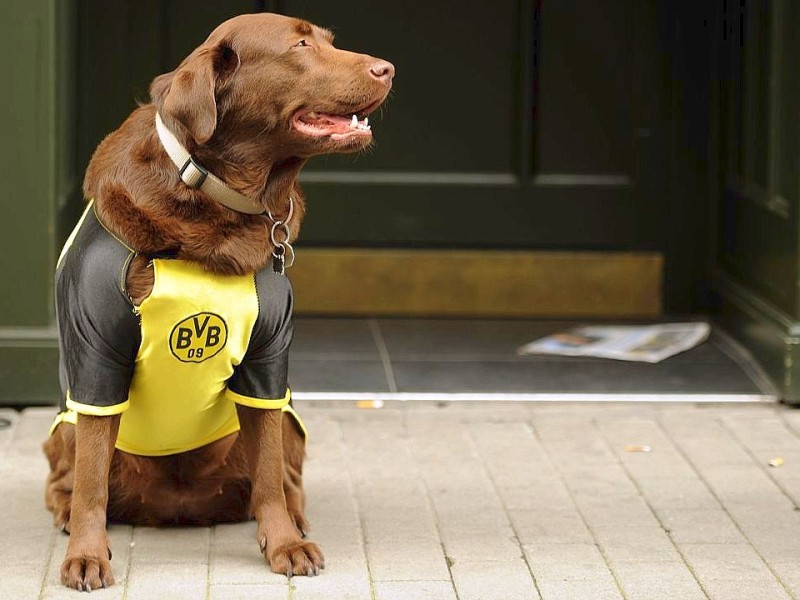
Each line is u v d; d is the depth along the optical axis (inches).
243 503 117.4
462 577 111.0
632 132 161.9
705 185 162.7
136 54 157.0
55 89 136.5
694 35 160.2
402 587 109.5
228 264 106.8
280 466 113.0
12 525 117.0
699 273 164.6
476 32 159.8
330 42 108.8
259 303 108.3
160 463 115.4
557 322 163.6
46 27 135.1
